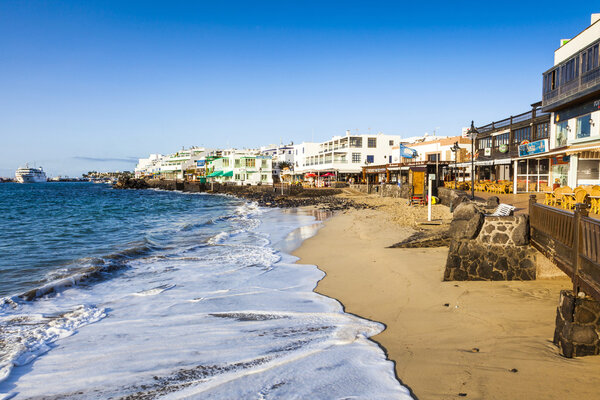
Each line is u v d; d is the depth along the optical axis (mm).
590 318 5062
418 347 5730
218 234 19859
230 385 4770
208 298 8945
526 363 4996
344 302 8375
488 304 7441
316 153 90875
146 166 199500
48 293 9617
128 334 6785
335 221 24672
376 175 62375
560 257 6488
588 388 4332
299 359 5441
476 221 9156
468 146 46844
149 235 21641
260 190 73812
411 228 18203
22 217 35938
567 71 22109
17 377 5273
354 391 4500
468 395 4316
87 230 25219
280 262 12945
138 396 4656
